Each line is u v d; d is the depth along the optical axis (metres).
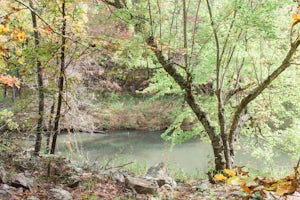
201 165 14.70
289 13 7.80
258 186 1.52
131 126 23.03
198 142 19.25
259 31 7.34
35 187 5.83
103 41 5.52
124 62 7.58
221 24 7.74
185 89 9.29
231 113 11.34
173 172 11.37
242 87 10.37
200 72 9.92
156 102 25.72
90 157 15.78
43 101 8.57
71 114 9.23
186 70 8.72
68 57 8.23
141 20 7.87
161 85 10.84
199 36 9.05
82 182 6.82
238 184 1.55
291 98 11.02
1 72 5.84
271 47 9.78
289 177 1.49
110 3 8.40
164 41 8.33
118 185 6.90
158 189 6.94
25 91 9.09
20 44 6.18
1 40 5.19
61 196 5.57
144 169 11.62
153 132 22.66
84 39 5.88
